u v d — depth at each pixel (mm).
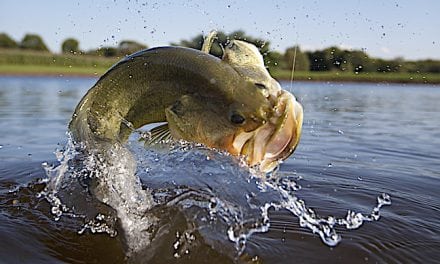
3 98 2391
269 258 537
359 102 2357
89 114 580
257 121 497
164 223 598
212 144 525
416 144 1251
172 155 693
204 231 585
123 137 576
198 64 523
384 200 740
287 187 800
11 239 569
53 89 3162
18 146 1140
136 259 539
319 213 673
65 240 577
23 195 724
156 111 550
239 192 671
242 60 534
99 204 617
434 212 688
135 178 628
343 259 538
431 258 543
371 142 1273
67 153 641
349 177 882
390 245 572
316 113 1883
